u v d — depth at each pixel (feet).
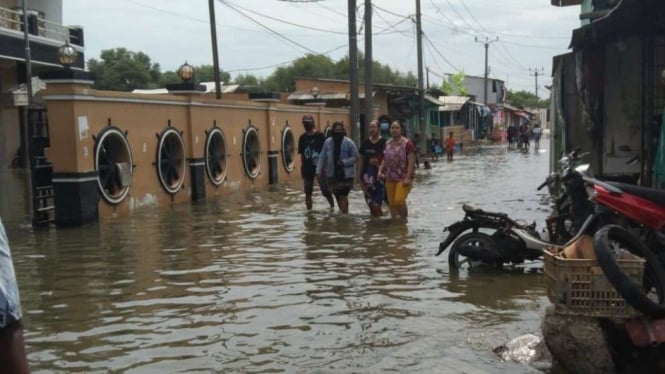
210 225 37.24
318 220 38.37
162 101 47.67
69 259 28.25
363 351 16.30
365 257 27.45
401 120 130.11
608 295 14.51
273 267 25.86
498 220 24.79
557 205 24.98
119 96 42.22
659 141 30.94
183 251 29.53
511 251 24.58
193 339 17.48
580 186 21.44
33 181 37.78
